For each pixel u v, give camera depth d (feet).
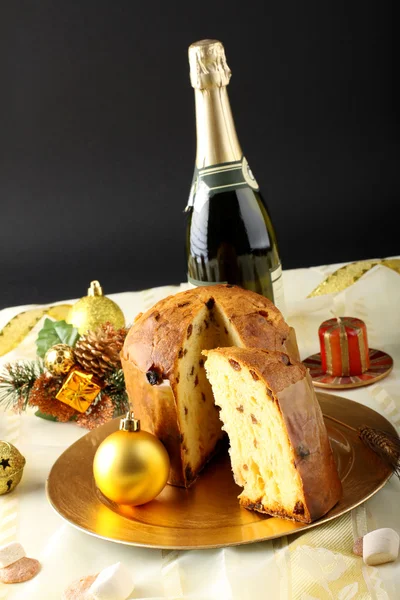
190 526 4.27
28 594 4.04
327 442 4.36
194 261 6.11
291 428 4.15
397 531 4.15
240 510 4.42
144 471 4.39
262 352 4.37
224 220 5.95
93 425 5.52
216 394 4.48
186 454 4.76
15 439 5.58
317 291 7.24
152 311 5.04
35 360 6.69
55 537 4.42
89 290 6.43
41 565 4.23
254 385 4.25
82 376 5.52
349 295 7.07
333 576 3.81
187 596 3.82
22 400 5.77
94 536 4.37
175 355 4.70
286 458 4.17
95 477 4.49
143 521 4.36
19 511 4.75
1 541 4.50
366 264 7.41
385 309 6.81
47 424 5.76
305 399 4.26
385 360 6.02
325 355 5.89
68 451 5.09
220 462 5.02
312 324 6.82
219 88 5.81
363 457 4.69
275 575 3.84
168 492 4.71
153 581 4.02
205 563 4.08
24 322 7.27
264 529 4.16
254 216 6.00
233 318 4.88
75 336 6.03
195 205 6.06
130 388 4.96
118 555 4.24
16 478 4.88
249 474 4.38
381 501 4.40
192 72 5.78
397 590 3.75
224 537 4.09
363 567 3.86
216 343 5.06
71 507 4.50
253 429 4.32
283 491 4.24
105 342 5.60
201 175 5.99
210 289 5.15
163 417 4.71
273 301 6.10
